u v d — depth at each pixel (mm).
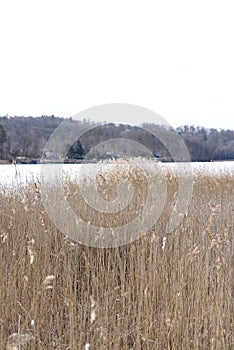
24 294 2826
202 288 2842
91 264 3342
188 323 2654
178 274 2945
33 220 3916
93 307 1834
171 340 2512
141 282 2842
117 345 2352
